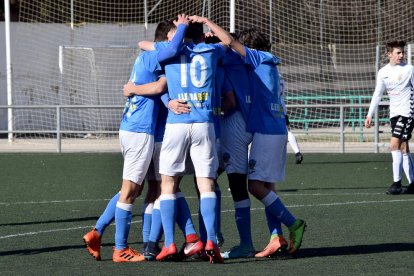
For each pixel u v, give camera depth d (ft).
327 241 92.89
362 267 77.51
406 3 295.28
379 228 101.65
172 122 79.51
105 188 148.56
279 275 74.02
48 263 80.69
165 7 281.13
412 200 129.29
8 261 81.76
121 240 81.97
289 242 90.33
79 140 259.80
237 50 82.69
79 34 269.44
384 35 296.71
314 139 263.08
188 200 132.57
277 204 83.15
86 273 75.46
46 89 267.39
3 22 266.36
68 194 139.95
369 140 258.57
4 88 266.98
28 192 143.02
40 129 268.21
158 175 84.33
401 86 136.77
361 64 295.48
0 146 241.55
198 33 81.61
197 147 79.56
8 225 106.42
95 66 268.41
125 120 82.17
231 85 83.30
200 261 81.87
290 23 288.92
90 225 106.42
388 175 168.86
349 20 293.23
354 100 290.97
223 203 127.03
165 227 80.38
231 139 83.51
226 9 284.20
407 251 85.81
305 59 291.79
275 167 83.61
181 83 79.41
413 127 137.90
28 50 266.16
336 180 160.45
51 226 105.60
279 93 84.99
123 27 271.69
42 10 277.23
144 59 81.30
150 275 74.38
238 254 84.23
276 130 83.56
